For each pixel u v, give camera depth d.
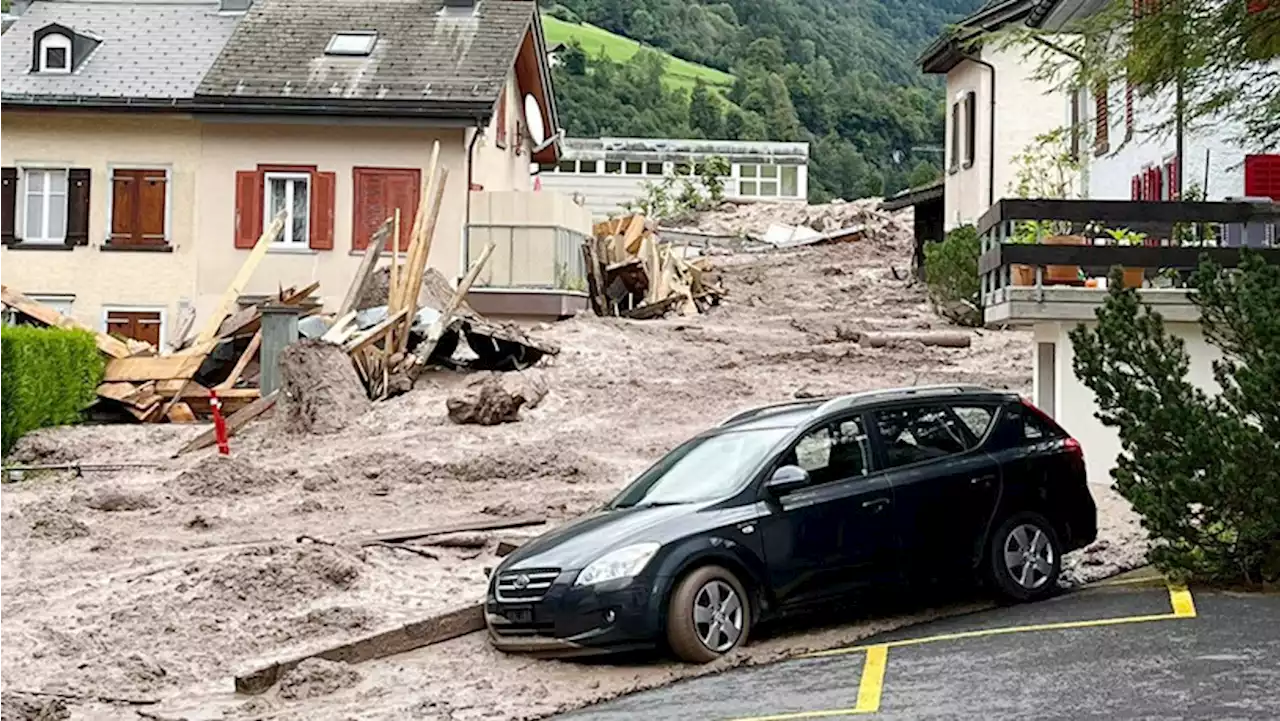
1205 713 8.36
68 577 14.13
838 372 26.12
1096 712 8.55
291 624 12.44
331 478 19.02
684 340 29.17
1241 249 12.93
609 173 68.81
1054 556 12.31
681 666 10.77
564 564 10.95
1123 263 16.53
